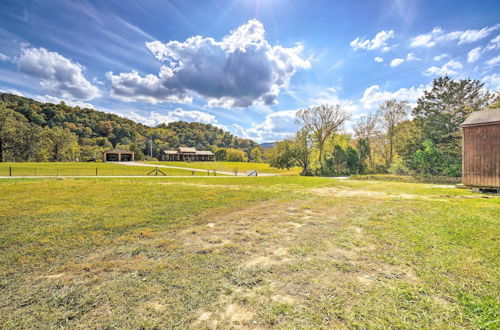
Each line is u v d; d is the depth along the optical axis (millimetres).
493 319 1873
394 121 33188
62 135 55156
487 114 11664
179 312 2049
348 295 2287
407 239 3910
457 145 22344
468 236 3977
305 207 6785
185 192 9547
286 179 18234
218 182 14969
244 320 1939
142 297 2273
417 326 1831
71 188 10234
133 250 3496
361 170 34281
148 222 5027
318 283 2531
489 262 2969
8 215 5438
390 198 8547
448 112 24219
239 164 63531
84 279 2625
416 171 22984
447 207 6582
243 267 2928
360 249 3518
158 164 48312
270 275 2721
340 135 37312
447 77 24672
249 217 5586
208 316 1992
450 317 1927
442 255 3221
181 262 3082
